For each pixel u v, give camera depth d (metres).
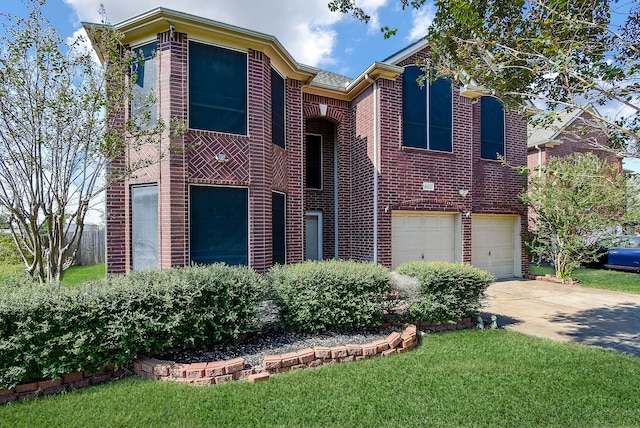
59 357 3.98
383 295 6.10
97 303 4.20
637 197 10.60
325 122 12.62
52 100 5.27
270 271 6.20
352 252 11.95
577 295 9.93
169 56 7.70
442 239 11.73
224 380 4.27
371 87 10.95
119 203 8.05
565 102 4.46
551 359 4.94
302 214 10.46
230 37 8.20
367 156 11.14
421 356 5.05
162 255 7.62
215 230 8.12
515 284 11.74
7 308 3.78
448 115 11.59
